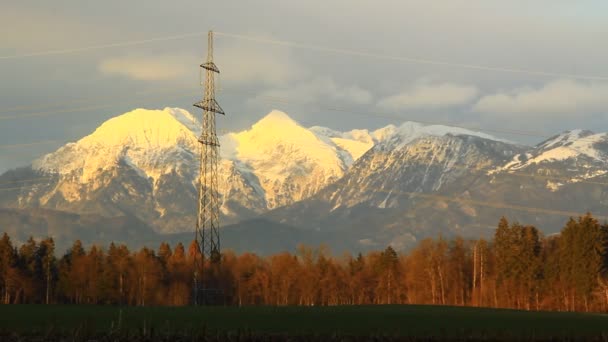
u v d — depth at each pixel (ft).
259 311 522.47
